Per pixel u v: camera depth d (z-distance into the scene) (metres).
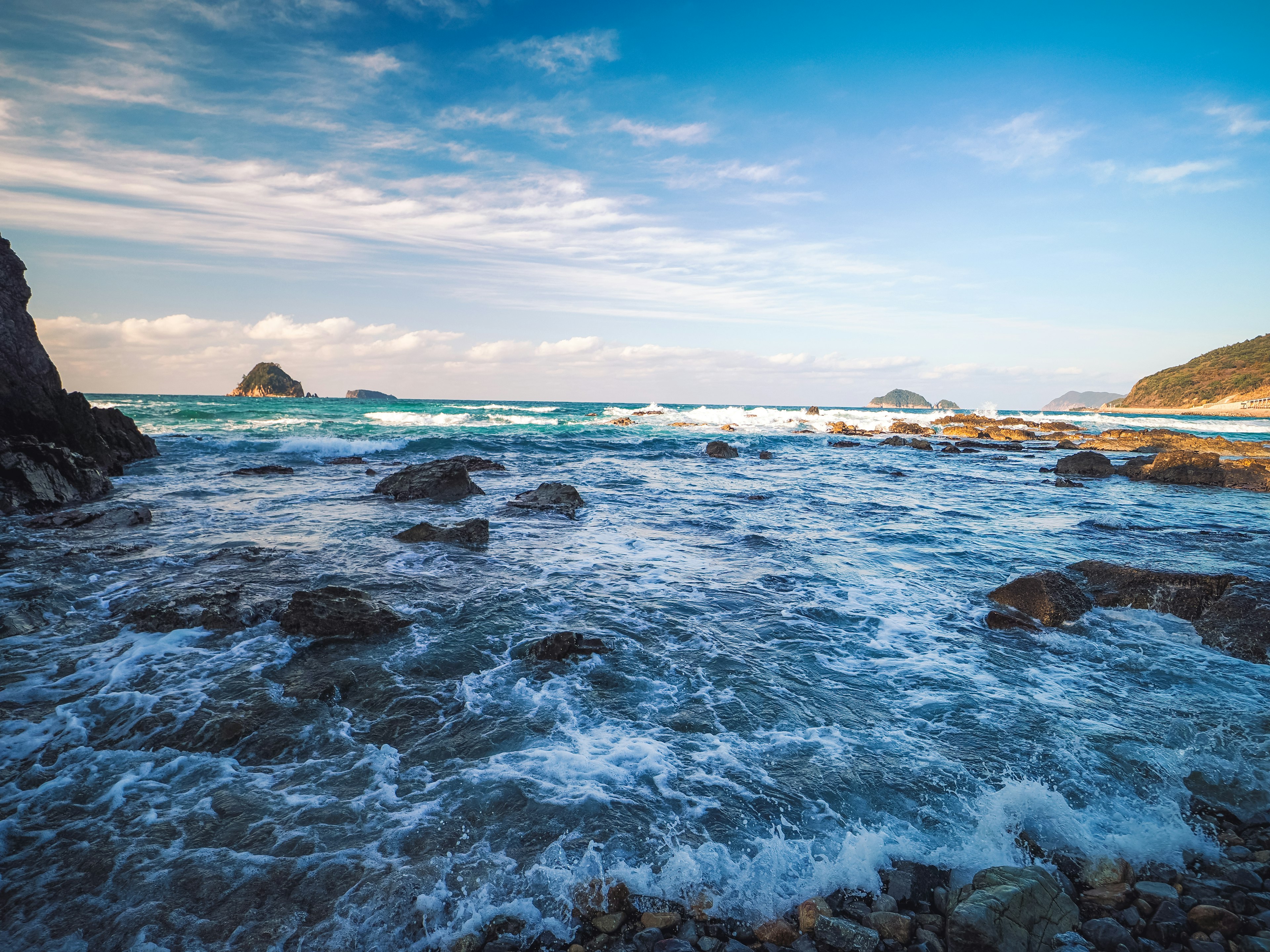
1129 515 15.80
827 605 8.55
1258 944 3.35
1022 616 8.16
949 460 30.31
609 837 4.01
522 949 3.30
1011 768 4.86
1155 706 5.88
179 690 5.65
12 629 6.70
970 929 3.32
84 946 3.16
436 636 7.03
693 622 7.75
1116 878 3.87
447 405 99.31
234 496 15.11
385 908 3.43
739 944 3.36
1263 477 20.84
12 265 17.08
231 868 3.66
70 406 17.81
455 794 4.37
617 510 15.08
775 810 4.32
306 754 4.81
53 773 4.46
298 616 6.99
